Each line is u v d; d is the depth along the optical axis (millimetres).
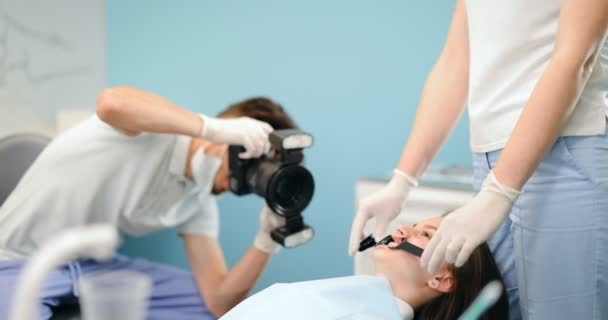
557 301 849
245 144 1160
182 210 1459
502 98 914
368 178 1579
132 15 2205
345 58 1845
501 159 793
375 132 1834
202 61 2092
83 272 1359
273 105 1379
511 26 884
